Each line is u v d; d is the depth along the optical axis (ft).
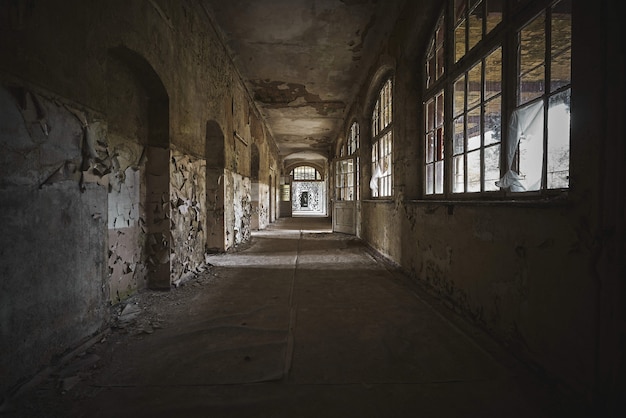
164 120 12.16
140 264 11.98
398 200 16.42
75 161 7.17
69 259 7.06
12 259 5.67
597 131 5.16
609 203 4.99
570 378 5.77
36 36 6.08
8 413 5.35
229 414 5.48
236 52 21.15
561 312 5.97
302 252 21.54
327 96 29.48
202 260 16.07
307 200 96.27
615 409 4.92
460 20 11.50
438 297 11.51
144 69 10.92
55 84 6.56
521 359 7.10
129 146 11.09
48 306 6.49
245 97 26.84
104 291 8.33
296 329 9.02
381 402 5.81
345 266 17.21
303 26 18.12
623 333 4.82
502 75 8.69
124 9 9.08
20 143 5.79
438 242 11.70
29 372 6.05
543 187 7.29
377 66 20.22
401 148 15.85
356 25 18.04
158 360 7.25
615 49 4.89
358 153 28.84
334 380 6.50
